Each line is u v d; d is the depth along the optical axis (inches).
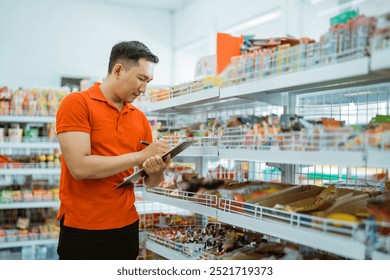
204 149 85.0
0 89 153.0
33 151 165.2
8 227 155.4
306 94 88.5
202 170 122.3
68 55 276.2
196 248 87.0
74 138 71.3
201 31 268.4
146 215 118.0
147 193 107.0
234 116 86.6
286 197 73.3
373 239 49.1
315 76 57.1
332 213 58.9
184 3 288.7
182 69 308.7
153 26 303.4
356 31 54.3
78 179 73.2
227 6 240.8
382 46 49.8
